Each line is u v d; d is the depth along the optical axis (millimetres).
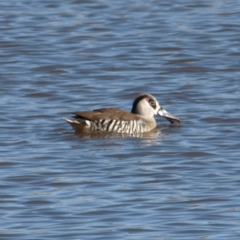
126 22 30062
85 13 31344
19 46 27234
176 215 14211
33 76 24172
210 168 16609
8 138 18844
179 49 26781
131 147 18125
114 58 25984
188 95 22328
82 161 17125
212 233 13469
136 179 16016
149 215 14234
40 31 29031
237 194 15109
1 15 31016
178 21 30156
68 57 26078
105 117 19375
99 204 14734
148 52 26578
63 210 14477
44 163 17031
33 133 19250
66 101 21938
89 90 22906
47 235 13430
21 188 15594
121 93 22672
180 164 16891
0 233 13523
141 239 13258
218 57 25906
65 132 19328
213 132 19234
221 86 23078
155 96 22344
